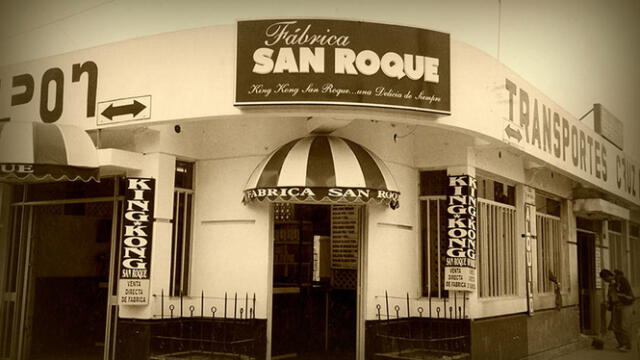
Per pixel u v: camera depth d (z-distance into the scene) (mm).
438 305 9977
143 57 9062
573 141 12828
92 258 11930
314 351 11102
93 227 11969
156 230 9266
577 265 15703
